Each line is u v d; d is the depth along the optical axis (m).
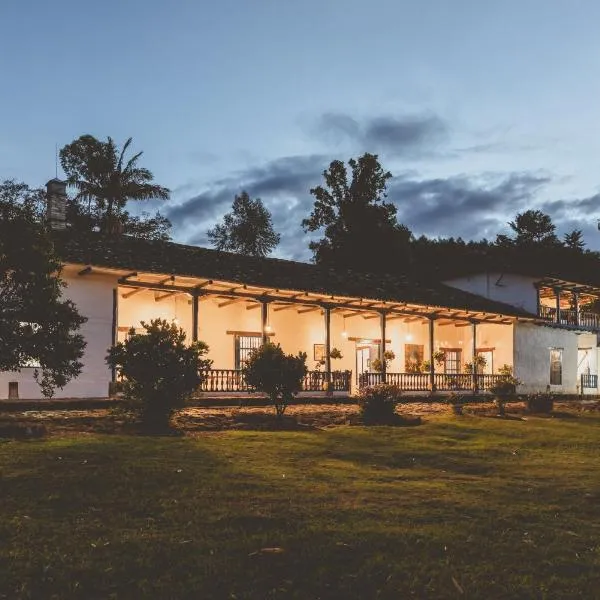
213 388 23.17
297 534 6.72
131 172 44.59
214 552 6.16
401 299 27.23
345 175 54.81
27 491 8.30
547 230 61.25
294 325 27.23
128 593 5.25
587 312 37.84
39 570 5.66
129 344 15.34
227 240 57.91
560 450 14.53
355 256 51.94
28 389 18.53
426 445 14.43
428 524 7.30
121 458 10.56
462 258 37.91
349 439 14.94
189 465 10.29
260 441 13.74
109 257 20.61
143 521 7.16
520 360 32.75
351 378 28.53
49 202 23.92
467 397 28.30
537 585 5.54
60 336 14.21
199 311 24.59
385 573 5.73
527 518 7.79
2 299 13.90
